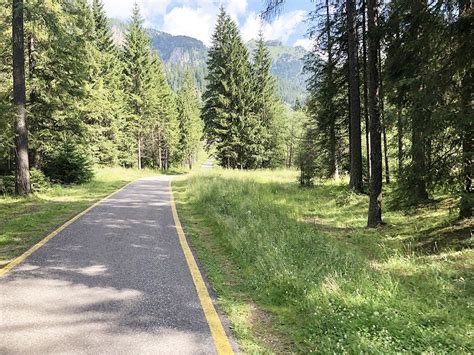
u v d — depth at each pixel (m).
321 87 22.52
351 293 5.03
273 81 52.94
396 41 9.61
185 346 3.83
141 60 52.06
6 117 14.86
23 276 5.88
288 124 63.28
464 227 9.16
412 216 11.55
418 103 8.45
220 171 32.25
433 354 3.54
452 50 8.26
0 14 18.12
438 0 8.05
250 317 4.63
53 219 10.95
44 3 17.81
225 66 44.19
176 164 80.00
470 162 8.03
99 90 34.94
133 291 5.34
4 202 14.13
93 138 36.31
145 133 55.50
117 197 17.27
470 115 7.55
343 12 17.45
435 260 7.39
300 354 3.77
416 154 8.58
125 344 3.83
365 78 18.20
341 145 27.06
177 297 5.16
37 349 3.67
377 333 3.95
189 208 14.13
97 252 7.35
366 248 9.08
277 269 5.91
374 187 11.40
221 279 5.97
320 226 12.03
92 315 4.51
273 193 19.05
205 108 46.16
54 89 20.48
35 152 21.23
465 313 4.72
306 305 4.78
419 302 4.94
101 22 47.72
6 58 19.66
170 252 7.52
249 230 8.73
